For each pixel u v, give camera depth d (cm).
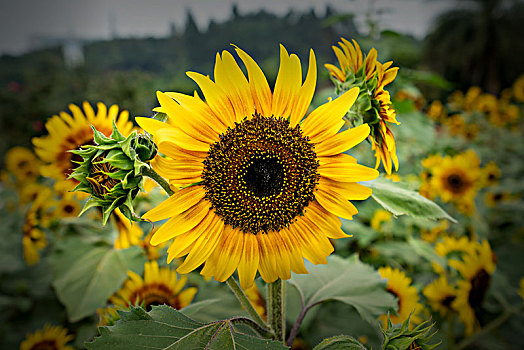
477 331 62
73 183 55
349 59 36
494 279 65
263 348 30
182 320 31
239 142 32
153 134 30
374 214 74
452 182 86
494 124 202
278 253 34
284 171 33
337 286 44
